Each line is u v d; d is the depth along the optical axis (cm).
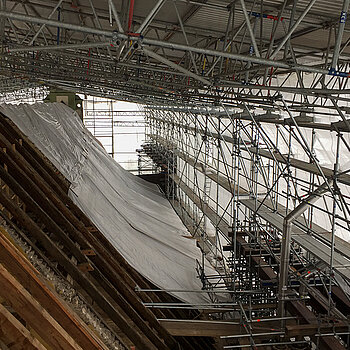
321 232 730
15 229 420
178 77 1138
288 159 740
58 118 1227
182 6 602
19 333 214
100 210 828
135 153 2919
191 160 1546
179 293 802
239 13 589
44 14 832
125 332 463
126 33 337
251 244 984
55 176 705
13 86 2055
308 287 688
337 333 603
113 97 1689
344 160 823
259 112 1073
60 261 439
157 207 1432
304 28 623
